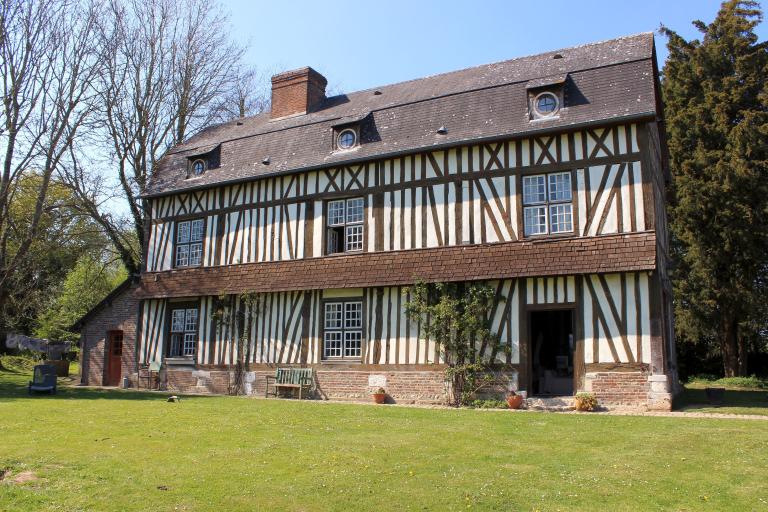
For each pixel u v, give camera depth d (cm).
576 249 1189
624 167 1184
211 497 573
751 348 2241
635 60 1259
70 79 1845
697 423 934
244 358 1556
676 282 2108
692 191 2020
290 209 1542
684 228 2086
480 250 1278
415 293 1338
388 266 1373
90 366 1898
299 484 612
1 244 1867
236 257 1606
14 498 566
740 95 2069
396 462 696
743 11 2192
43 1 1800
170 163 1836
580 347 1172
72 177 2069
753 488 597
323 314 1462
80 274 2806
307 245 1497
